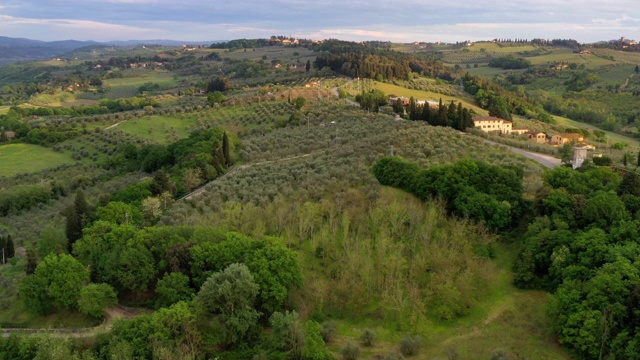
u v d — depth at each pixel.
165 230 65.31
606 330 44.94
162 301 58.09
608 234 57.16
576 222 63.47
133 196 89.25
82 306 56.47
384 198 76.06
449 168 76.00
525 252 60.59
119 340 48.22
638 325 44.59
